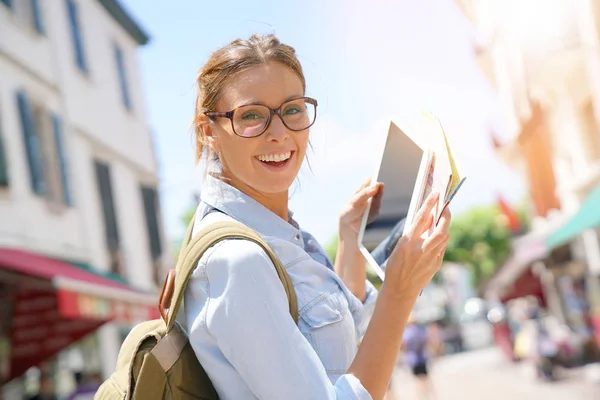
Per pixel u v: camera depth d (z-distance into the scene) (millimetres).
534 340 15469
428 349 14547
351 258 2262
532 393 13578
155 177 19141
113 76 17375
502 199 31422
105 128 16234
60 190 13219
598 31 13172
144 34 19031
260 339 1554
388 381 1659
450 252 50125
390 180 2240
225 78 1835
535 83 17000
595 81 13945
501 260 49531
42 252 11953
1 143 11172
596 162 16812
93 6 16594
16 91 12055
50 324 10078
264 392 1556
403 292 1661
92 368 13531
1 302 9359
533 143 20969
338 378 1699
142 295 10336
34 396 11047
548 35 14414
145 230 17891
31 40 13008
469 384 17562
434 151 1866
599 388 12469
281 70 1841
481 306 36750
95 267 14375
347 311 1826
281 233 1871
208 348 1641
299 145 1853
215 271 1616
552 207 20812
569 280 20016
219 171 1955
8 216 10992
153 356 1637
